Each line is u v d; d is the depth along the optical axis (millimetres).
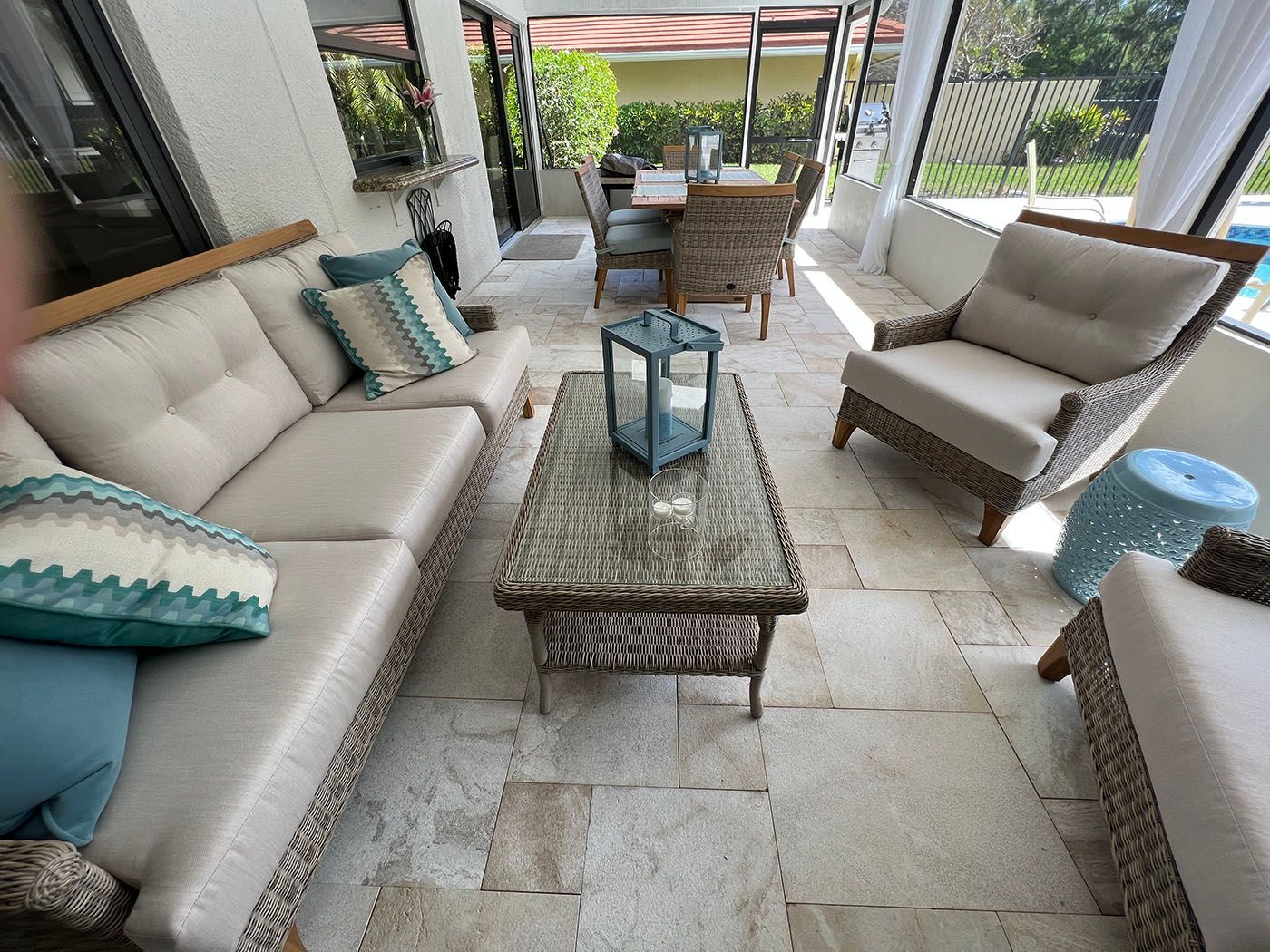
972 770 1379
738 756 1416
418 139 3494
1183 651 1114
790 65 6629
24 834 880
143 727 1029
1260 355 1841
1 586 934
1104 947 1131
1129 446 2324
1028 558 1920
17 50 1517
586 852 1262
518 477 2340
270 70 2209
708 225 3090
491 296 4227
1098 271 1932
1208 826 949
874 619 1723
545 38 7133
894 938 1145
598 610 1280
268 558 1311
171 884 872
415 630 1468
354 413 1912
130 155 1772
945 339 2355
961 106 3910
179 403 1515
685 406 1599
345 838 1289
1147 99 2660
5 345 203
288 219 2332
